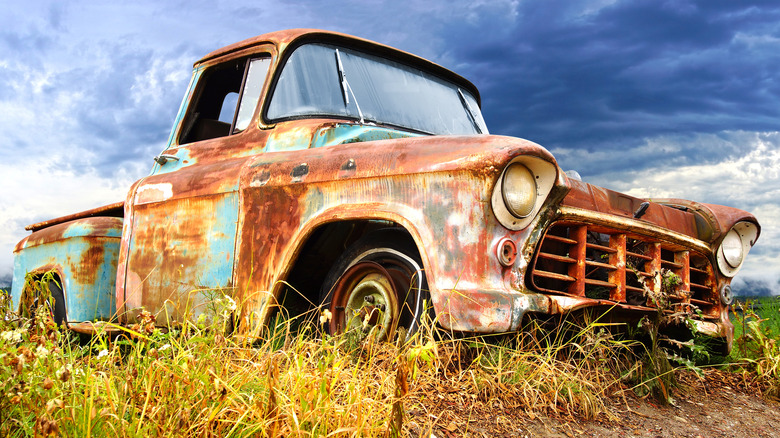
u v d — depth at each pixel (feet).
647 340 10.63
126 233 12.34
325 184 9.22
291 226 9.47
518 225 8.19
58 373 5.71
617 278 9.66
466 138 8.35
